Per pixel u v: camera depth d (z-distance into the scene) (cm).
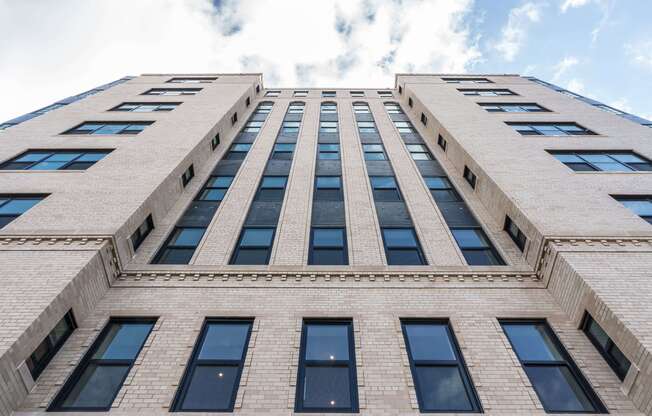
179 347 793
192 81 3017
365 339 811
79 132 1795
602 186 1273
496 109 2245
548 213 1090
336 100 2970
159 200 1270
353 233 1217
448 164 1780
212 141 1888
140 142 1636
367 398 689
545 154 1532
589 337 828
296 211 1359
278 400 683
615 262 889
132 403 677
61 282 809
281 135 2206
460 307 904
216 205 1440
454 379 748
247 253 1149
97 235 967
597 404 700
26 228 988
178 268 1020
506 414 664
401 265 1058
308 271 1009
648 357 661
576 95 2752
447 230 1252
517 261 1077
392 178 1664
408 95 2811
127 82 2897
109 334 851
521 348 823
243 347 813
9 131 1727
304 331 853
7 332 677
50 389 705
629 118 2247
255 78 3073
